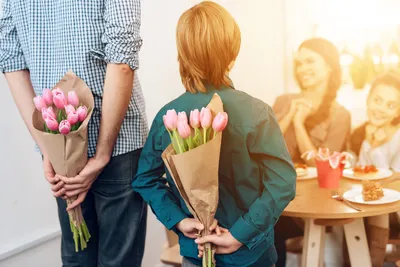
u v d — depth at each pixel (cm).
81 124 130
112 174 143
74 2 132
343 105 261
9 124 197
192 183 112
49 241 215
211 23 122
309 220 201
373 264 227
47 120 124
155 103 276
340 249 273
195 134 113
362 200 177
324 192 194
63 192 137
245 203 127
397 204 172
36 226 210
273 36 271
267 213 121
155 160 136
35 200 209
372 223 228
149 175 138
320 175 201
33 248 207
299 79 267
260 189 128
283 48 269
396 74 250
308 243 201
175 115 114
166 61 278
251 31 275
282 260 239
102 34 134
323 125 264
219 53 122
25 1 140
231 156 123
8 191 196
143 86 269
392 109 251
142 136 149
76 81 133
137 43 132
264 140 122
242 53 278
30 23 140
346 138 261
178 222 130
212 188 116
